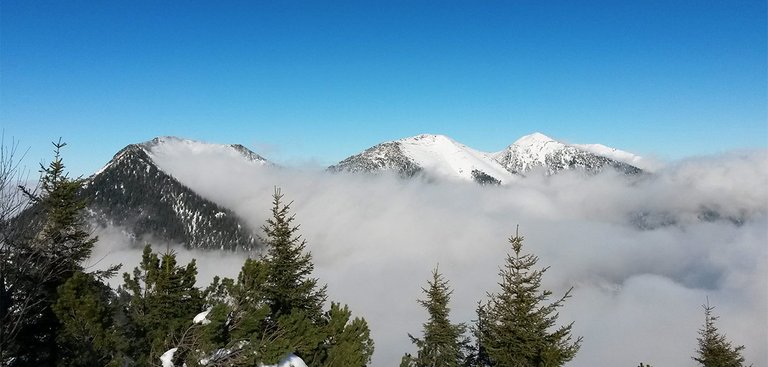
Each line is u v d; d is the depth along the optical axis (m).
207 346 12.84
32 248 12.01
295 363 14.49
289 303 22.78
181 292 15.90
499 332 20.66
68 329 12.16
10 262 11.11
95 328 12.20
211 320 13.51
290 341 14.90
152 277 15.58
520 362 19.52
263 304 15.09
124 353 12.70
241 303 14.93
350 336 17.83
